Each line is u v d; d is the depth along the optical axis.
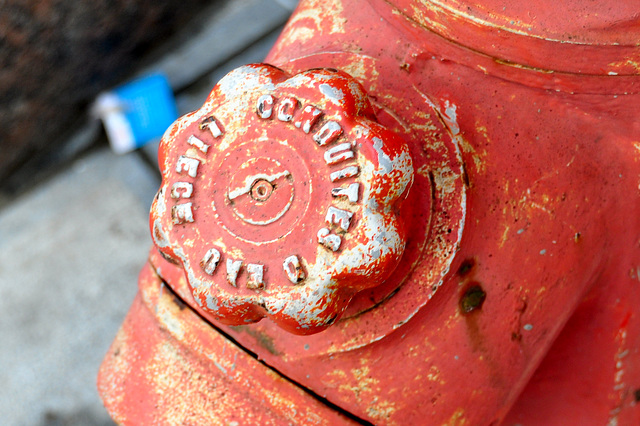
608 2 0.47
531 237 0.50
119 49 1.31
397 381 0.50
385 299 0.49
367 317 0.49
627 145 0.50
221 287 0.46
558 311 0.51
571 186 0.50
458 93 0.50
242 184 0.47
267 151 0.47
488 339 0.50
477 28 0.48
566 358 0.59
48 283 1.23
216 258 0.46
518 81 0.50
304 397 0.50
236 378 0.51
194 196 0.48
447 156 0.49
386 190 0.45
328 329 0.50
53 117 1.30
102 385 0.54
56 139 1.35
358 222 0.45
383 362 0.50
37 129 1.29
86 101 1.34
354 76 0.51
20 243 1.29
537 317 0.51
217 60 1.38
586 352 0.58
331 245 0.45
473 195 0.49
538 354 0.52
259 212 0.46
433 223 0.49
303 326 0.46
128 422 0.53
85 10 1.18
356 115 0.47
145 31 1.33
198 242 0.47
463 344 0.50
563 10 0.47
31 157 1.33
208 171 0.48
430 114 0.50
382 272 0.45
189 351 0.52
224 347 0.51
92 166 1.35
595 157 0.51
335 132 0.46
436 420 0.50
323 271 0.45
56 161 1.36
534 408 0.62
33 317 1.19
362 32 0.52
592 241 0.51
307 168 0.46
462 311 0.49
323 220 0.46
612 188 0.51
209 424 0.51
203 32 1.42
